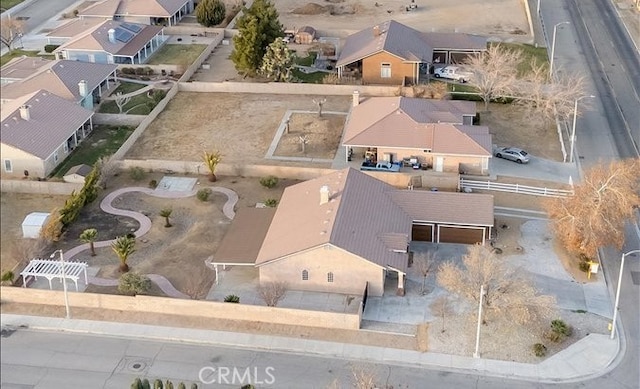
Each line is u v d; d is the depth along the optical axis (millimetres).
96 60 110562
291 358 60344
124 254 69312
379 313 64188
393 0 135750
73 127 90375
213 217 77812
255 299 66125
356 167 85250
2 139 83875
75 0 138750
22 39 121750
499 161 86188
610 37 118250
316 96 102625
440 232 72375
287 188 75688
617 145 89312
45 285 68750
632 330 62219
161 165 85500
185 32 122500
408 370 58781
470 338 61438
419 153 84250
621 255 70938
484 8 131125
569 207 69312
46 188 82375
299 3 135625
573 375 57969
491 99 98625
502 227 74625
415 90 98688
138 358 60781
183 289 67750
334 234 64750
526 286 61312
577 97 93125
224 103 101250
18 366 60250
